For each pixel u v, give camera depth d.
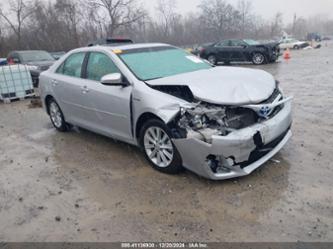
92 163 4.65
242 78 4.19
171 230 3.06
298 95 8.43
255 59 17.92
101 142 5.50
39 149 5.42
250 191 3.61
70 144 5.53
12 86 9.89
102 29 37.25
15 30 36.12
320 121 5.95
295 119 6.13
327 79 10.91
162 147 4.06
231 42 18.44
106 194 3.77
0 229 3.27
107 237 3.03
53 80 5.81
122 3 36.78
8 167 4.75
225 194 3.58
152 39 43.88
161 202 3.51
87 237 3.04
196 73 4.51
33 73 12.07
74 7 36.03
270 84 4.16
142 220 3.24
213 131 3.52
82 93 5.07
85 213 3.42
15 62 13.41
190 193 3.64
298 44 35.38
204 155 3.51
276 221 3.09
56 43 35.62
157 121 3.96
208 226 3.08
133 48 4.93
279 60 20.27
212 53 18.92
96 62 4.95
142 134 4.26
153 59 4.80
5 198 3.86
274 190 3.60
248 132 3.55
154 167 4.25
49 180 4.24
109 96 4.55
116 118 4.58
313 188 3.61
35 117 7.71
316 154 4.46
